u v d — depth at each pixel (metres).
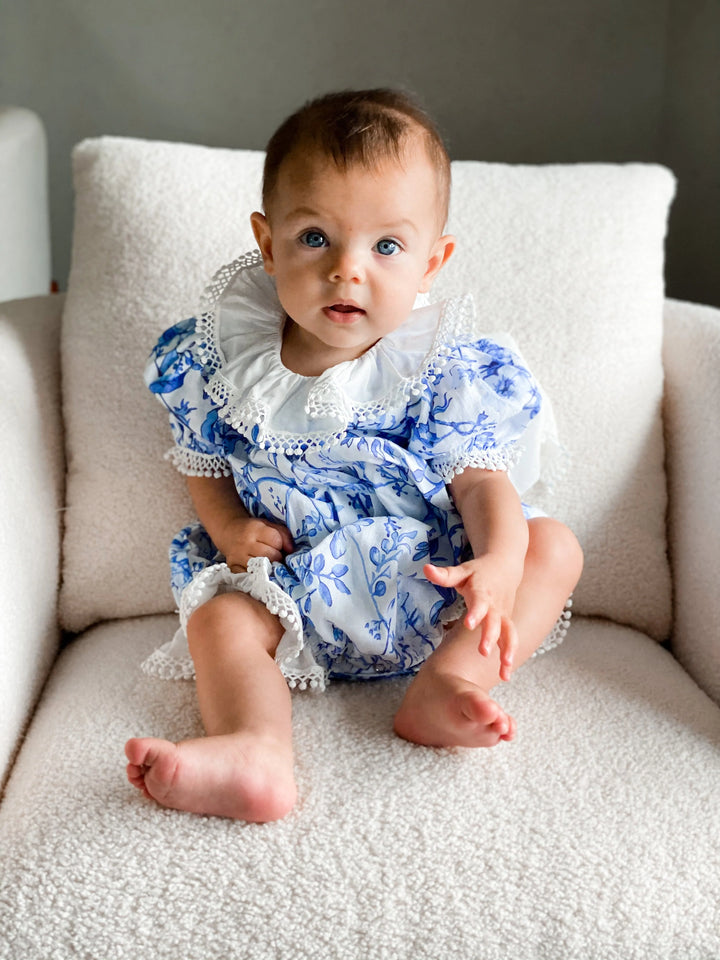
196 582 1.05
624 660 1.11
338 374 1.08
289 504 1.09
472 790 0.89
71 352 1.25
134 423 1.21
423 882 0.81
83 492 1.20
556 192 1.28
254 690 0.94
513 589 0.97
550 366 1.22
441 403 1.07
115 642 1.15
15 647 1.02
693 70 1.84
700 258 1.89
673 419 1.27
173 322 1.23
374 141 0.98
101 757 0.93
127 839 0.83
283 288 1.03
